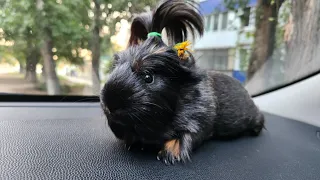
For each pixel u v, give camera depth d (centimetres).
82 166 18
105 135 25
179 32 23
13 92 37
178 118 20
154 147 22
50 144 22
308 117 36
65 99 39
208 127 22
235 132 27
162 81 19
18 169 17
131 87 18
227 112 25
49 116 31
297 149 25
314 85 37
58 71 43
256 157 23
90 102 38
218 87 25
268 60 47
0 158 19
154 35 20
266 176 19
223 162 21
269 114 41
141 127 19
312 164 22
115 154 21
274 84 43
